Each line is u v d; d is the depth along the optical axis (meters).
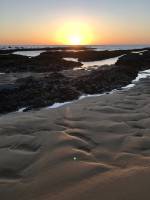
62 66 27.92
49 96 11.88
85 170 4.10
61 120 6.95
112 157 4.62
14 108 10.21
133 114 7.46
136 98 10.06
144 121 6.73
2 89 13.34
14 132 6.07
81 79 17.00
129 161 4.43
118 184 3.62
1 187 3.76
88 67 28.22
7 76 19.25
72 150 4.91
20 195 3.55
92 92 13.68
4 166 4.38
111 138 5.57
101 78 17.70
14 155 4.80
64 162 4.42
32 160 4.59
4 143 5.38
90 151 4.91
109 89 14.68
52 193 3.55
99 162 4.41
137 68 25.89
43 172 4.13
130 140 5.44
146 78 18.45
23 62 29.06
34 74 20.73
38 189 3.67
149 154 4.75
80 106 8.81
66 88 13.34
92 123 6.63
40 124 6.61
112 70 22.12
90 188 3.58
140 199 3.28
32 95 11.98
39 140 5.48
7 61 29.02
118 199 3.30
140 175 3.85
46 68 25.36
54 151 4.88
